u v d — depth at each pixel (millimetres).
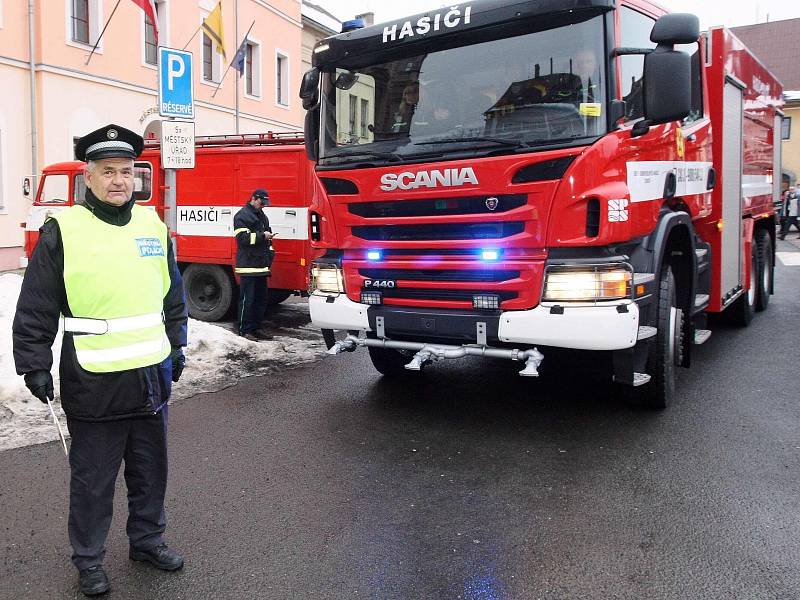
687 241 5590
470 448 4633
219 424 5164
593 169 4277
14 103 15625
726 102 6684
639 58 4695
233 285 9906
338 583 2988
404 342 4992
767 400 5645
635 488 3947
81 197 11180
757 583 2951
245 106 23406
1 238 15453
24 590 2959
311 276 5527
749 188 8031
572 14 4473
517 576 3029
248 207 8531
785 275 14961
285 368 6941
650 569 3074
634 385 4789
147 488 3137
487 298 4559
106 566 3170
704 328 6871
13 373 5824
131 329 2920
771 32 42594
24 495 3900
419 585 2965
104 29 16875
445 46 4867
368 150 5117
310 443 4754
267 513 3678
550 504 3756
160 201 10211
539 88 4543
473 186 4566
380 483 4066
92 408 2869
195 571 3107
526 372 4453
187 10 20250
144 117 18875
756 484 3979
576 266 4316
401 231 4938
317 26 27344
